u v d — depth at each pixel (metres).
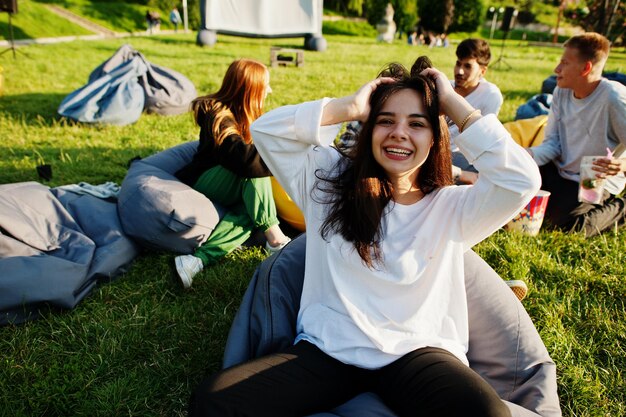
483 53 3.86
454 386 1.58
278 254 2.52
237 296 2.92
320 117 1.82
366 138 1.83
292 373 1.73
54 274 2.60
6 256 2.63
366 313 1.83
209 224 3.17
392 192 1.88
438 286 1.85
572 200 3.71
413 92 1.78
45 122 6.21
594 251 3.51
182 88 6.84
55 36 21.48
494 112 3.96
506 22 14.85
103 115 5.99
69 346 2.50
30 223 2.85
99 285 2.96
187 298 2.91
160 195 3.04
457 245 1.86
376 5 33.72
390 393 1.75
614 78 5.70
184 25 28.52
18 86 8.38
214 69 11.17
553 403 1.96
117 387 2.22
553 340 2.60
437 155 1.86
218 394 1.58
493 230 1.83
